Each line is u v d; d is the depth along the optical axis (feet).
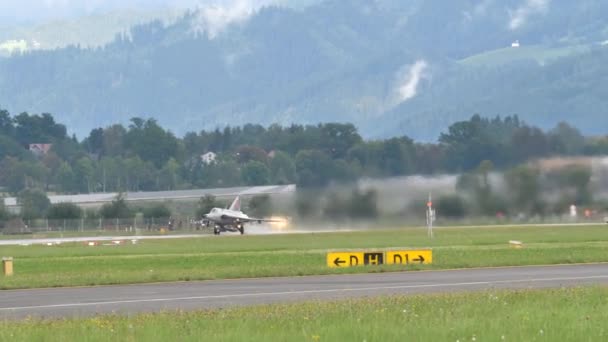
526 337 251.80
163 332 269.85
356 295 404.57
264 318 299.17
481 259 592.60
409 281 469.57
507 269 539.70
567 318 285.23
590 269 531.91
